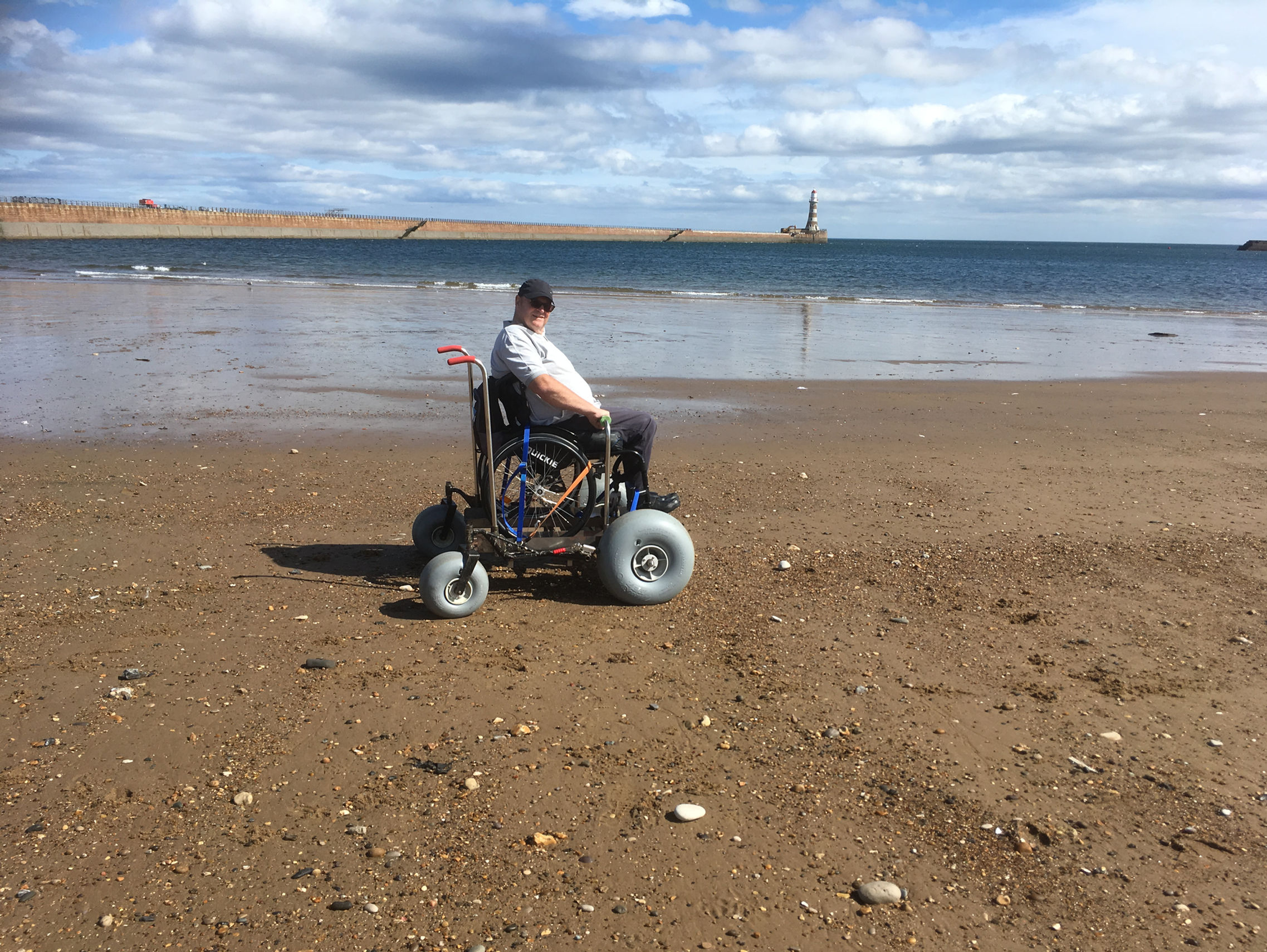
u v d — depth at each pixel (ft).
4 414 32.09
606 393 39.96
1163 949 8.39
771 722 12.55
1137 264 313.32
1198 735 12.39
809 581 18.19
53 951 8.03
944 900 9.04
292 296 83.35
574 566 18.65
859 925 8.65
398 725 12.16
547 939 8.35
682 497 24.39
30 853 9.35
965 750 11.89
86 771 10.89
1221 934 8.58
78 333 53.47
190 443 28.71
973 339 63.31
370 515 21.98
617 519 16.52
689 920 8.67
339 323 62.80
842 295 110.83
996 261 328.08
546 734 12.05
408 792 10.63
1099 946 8.43
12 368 41.47
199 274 118.62
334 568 18.34
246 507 22.31
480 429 16.52
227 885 8.96
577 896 8.95
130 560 18.38
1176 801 10.79
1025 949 8.39
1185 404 39.81
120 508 21.84
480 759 11.39
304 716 12.36
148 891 8.84
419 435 30.78
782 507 23.56
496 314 70.79
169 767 11.03
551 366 15.99
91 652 14.14
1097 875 9.42
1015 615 16.53
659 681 13.73
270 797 10.48
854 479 26.53
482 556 16.97
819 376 45.75
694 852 9.68
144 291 83.82
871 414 36.52
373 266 169.48
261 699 12.80
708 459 28.73
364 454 27.99
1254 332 72.38
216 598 16.55
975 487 25.89
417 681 13.48
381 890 8.95
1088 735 12.30
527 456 15.99
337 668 13.84
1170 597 17.58
